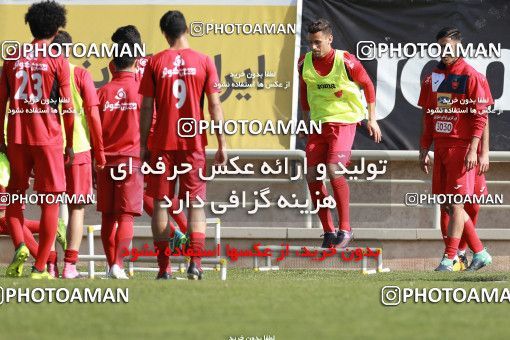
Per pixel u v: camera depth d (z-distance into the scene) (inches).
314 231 1654.8
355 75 1470.2
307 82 1477.6
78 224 1244.5
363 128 1787.6
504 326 791.7
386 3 1802.4
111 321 800.9
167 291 970.1
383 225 1807.3
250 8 1817.2
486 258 1481.3
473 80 1413.6
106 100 1254.3
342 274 1451.8
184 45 1182.3
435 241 1672.0
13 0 1819.6
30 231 1349.7
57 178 1165.1
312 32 1466.5
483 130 1421.0
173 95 1165.1
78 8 1819.6
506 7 1800.0
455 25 1803.6
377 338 724.7
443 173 1440.7
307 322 797.9
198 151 1173.1
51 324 785.6
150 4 1823.3
